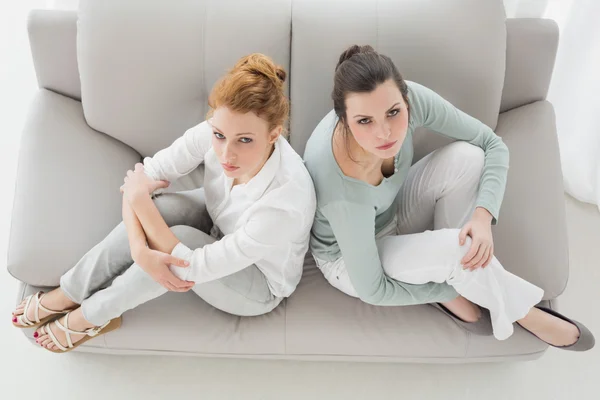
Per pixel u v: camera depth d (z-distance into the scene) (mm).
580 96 1908
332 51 1564
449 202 1437
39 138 1578
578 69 1880
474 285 1356
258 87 1086
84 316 1401
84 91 1599
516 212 1530
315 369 1747
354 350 1514
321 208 1301
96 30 1549
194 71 1575
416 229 1535
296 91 1597
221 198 1396
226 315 1522
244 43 1565
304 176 1260
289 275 1441
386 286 1371
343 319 1500
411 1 1583
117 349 1559
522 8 1751
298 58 1582
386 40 1564
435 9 1565
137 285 1349
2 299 1877
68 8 1845
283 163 1250
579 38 1833
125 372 1734
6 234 2016
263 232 1248
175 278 1292
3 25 2490
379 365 1758
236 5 1570
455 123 1405
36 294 1469
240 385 1720
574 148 1976
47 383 1714
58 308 1450
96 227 1514
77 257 1456
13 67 2402
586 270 1944
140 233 1326
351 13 1575
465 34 1554
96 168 1597
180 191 1667
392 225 1531
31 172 1524
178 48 1557
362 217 1269
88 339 1494
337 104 1181
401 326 1499
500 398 1710
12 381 1715
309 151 1337
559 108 2000
